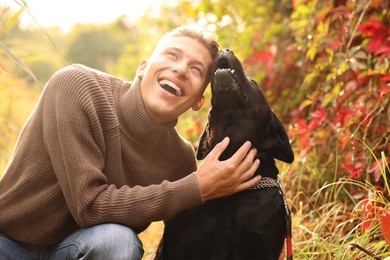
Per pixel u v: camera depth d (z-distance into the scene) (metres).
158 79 2.62
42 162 2.46
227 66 2.66
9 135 4.67
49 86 2.48
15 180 2.51
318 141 3.54
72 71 2.49
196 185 2.40
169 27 6.29
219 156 2.59
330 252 2.97
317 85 4.00
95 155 2.44
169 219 2.69
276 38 4.91
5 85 4.44
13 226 2.50
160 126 2.64
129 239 2.35
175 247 2.64
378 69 3.27
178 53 2.63
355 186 3.45
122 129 2.61
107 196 2.36
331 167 3.64
